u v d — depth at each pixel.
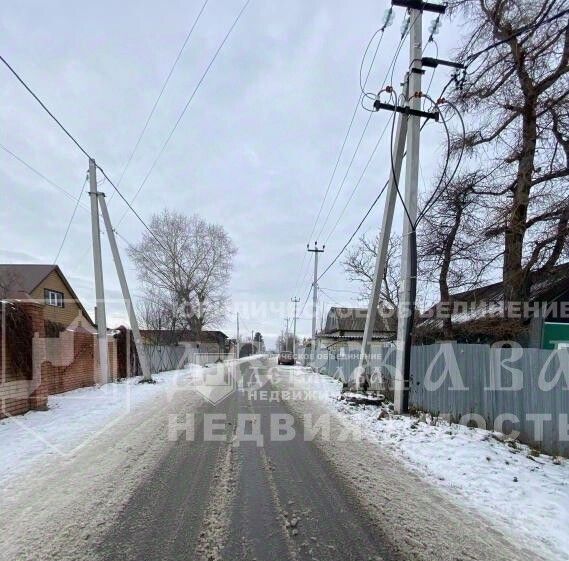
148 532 3.55
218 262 39.59
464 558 3.20
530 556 3.24
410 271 9.15
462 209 12.40
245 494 4.40
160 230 36.91
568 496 4.42
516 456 5.87
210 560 3.12
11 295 20.28
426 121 9.38
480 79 10.02
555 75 9.25
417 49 9.17
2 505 4.09
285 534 3.54
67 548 3.29
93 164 15.19
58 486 4.59
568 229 9.42
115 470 5.15
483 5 9.22
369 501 4.25
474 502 4.27
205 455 5.86
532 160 10.44
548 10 6.79
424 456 5.88
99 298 15.13
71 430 7.36
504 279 11.11
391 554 3.24
